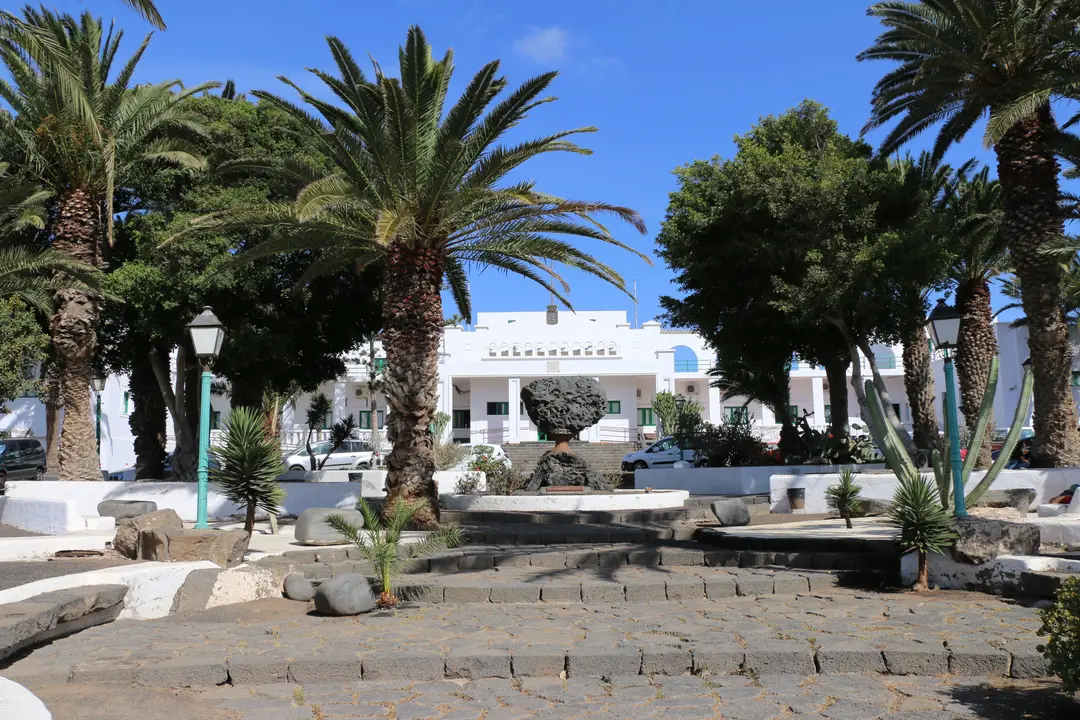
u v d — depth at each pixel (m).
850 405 46.75
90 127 16.33
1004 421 38.25
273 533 14.35
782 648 6.61
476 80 13.91
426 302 15.04
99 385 26.84
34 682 6.26
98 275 16.81
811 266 20.64
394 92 13.39
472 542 13.24
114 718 5.48
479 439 45.31
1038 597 8.62
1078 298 21.97
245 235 19.02
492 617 8.33
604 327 45.12
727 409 48.28
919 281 20.67
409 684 6.32
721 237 23.34
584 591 9.28
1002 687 6.02
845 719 5.35
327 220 14.35
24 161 18.58
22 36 14.03
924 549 9.28
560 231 15.32
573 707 5.69
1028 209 17.45
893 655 6.43
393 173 14.23
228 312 19.84
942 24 17.73
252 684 6.39
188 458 22.22
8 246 19.03
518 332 45.09
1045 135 17.83
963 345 24.02
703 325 24.36
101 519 14.84
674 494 17.98
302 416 44.44
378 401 46.00
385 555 9.04
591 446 38.50
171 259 18.38
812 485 18.23
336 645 7.09
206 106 20.19
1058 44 16.56
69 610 7.51
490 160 14.29
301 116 14.18
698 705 5.68
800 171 21.31
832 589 9.69
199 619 8.40
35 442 31.09
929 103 18.58
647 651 6.59
